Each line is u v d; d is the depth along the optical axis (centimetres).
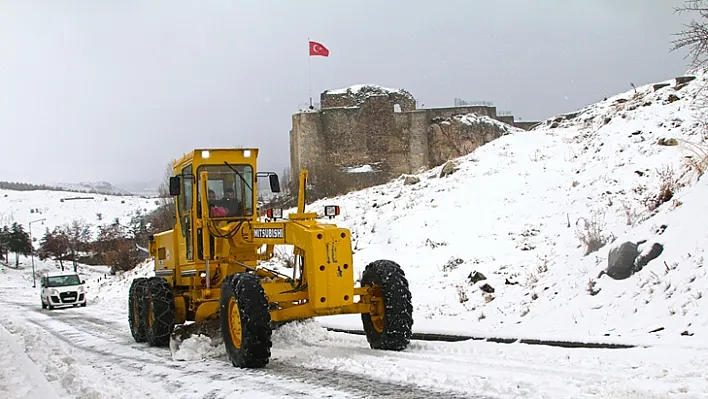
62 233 9038
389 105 4756
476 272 1337
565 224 1553
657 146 1772
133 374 891
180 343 1105
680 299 884
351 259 876
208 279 1087
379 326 935
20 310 2688
